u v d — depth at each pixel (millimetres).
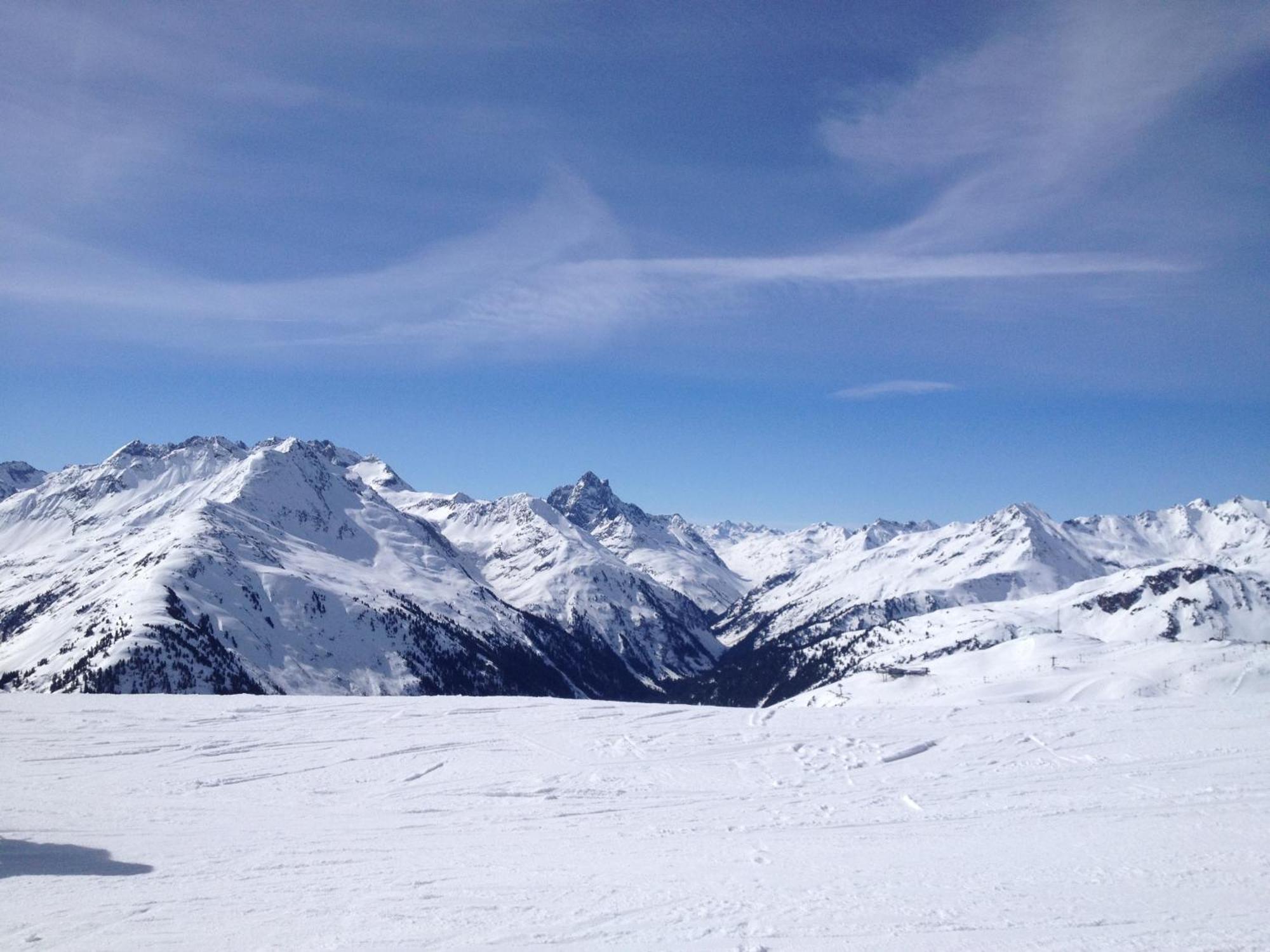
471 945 14961
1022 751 34844
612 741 38969
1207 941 14625
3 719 40094
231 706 46812
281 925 16031
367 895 18078
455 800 28484
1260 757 31500
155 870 19891
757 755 35875
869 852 21844
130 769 32156
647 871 20156
